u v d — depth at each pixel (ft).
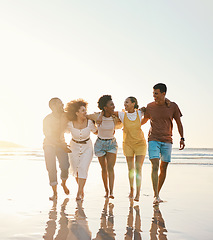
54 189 19.38
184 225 13.09
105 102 18.62
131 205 17.47
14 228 12.37
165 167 18.88
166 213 15.40
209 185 27.09
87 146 19.48
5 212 15.26
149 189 24.48
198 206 17.33
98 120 18.58
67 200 18.85
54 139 19.21
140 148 18.99
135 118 18.74
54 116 19.22
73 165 19.61
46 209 16.05
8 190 22.80
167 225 13.05
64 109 19.21
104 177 20.11
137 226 12.85
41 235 11.44
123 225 12.97
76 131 19.08
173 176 35.78
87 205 17.31
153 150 18.21
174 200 19.33
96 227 12.60
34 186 25.04
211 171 43.65
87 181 29.68
